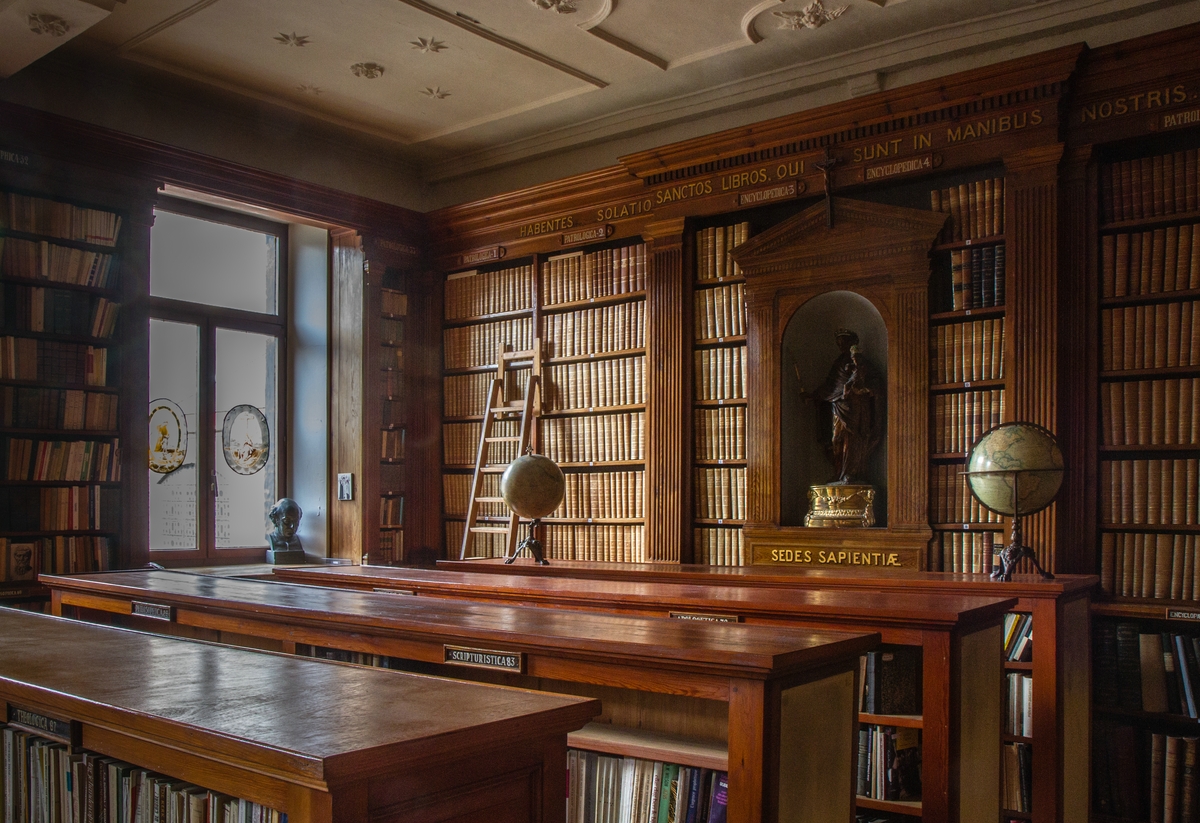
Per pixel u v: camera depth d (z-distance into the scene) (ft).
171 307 24.61
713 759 9.13
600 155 25.14
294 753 4.76
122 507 20.93
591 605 12.90
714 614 11.76
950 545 18.38
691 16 19.01
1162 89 16.42
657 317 22.27
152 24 19.22
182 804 5.85
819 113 19.57
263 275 27.22
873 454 20.62
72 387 20.31
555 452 24.29
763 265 20.77
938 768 9.98
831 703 8.83
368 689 6.59
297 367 27.14
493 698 6.28
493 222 25.79
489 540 25.67
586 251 24.62
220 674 7.20
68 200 20.53
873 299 19.38
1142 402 16.65
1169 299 16.72
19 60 18.42
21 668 7.44
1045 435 15.44
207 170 22.33
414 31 19.58
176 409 24.98
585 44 20.20
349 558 25.54
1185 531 16.20
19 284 19.80
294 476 27.07
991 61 19.53
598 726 10.84
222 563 25.44
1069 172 17.46
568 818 9.98
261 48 20.38
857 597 12.16
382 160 27.14
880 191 20.44
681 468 21.72
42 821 6.98
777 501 20.34
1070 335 17.33
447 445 26.94
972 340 18.37
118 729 5.93
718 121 23.16
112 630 9.83
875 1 18.30
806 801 8.36
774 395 20.49
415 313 27.12
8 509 19.39
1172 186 16.63
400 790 5.05
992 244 18.30
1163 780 15.20
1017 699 14.76
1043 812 13.71
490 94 22.88
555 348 24.49
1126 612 15.74
